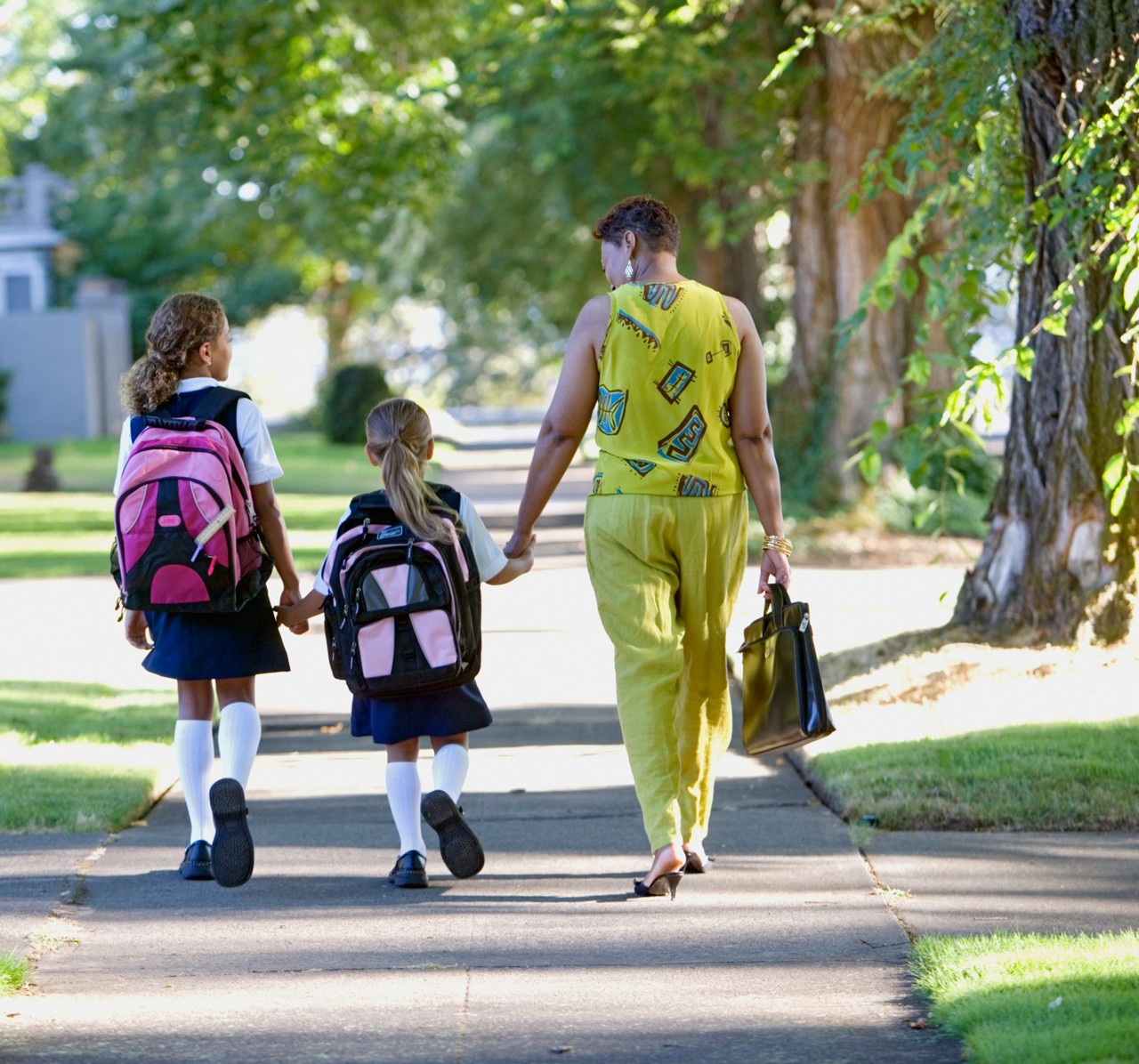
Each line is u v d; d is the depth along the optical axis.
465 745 18.42
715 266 98.75
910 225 30.59
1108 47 25.98
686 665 18.42
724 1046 13.19
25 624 43.78
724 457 17.80
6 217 176.75
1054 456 29.22
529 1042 13.38
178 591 17.08
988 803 20.59
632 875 18.78
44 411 149.50
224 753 18.30
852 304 62.22
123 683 33.72
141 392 17.88
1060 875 17.92
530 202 104.94
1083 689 26.17
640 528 17.58
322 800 23.39
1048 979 13.80
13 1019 14.11
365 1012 14.20
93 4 122.31
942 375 62.50
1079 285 28.00
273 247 141.88
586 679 34.44
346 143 81.12
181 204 132.25
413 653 17.25
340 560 17.48
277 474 18.03
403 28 81.50
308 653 39.06
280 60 75.94
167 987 14.93
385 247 121.81
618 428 17.64
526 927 16.73
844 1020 13.74
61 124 136.38
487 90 70.69
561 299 117.88
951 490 64.19
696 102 73.88
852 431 62.69
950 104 28.30
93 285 155.25
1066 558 29.09
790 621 17.91
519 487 94.75
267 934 16.59
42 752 25.77
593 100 87.06
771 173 63.16
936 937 15.67
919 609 41.88
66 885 18.38
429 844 20.67
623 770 25.17
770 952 15.69
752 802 22.58
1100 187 24.12
